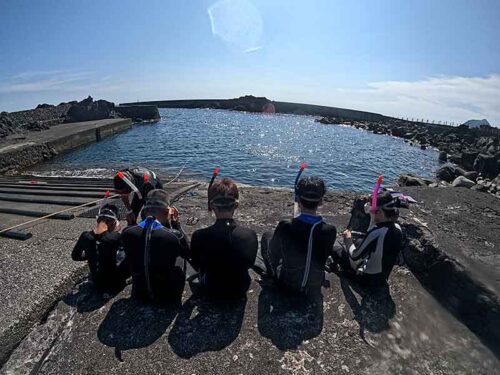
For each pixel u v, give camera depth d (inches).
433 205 195.6
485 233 154.5
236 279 101.0
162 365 82.0
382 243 106.3
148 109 1859.0
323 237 99.8
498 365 85.5
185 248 101.7
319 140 1222.3
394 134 1646.2
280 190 280.2
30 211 190.4
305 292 107.7
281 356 86.0
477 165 784.3
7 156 593.6
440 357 88.0
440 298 111.9
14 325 93.7
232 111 3373.5
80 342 89.4
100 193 256.8
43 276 115.3
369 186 560.4
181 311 101.7
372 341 92.4
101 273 106.7
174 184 312.7
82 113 1444.4
